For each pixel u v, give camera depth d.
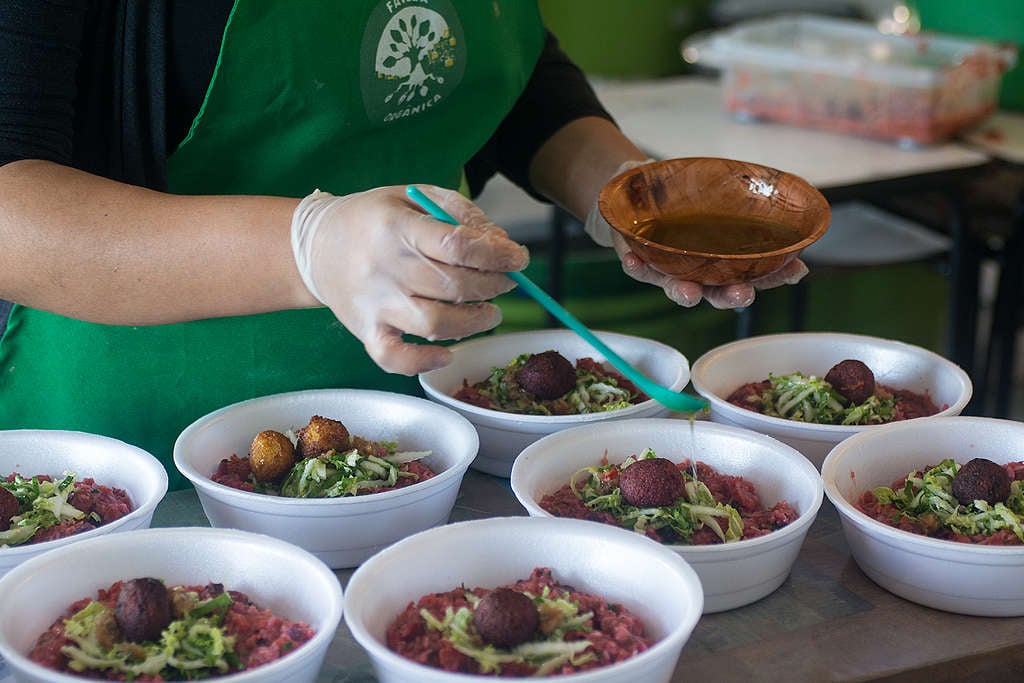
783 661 1.25
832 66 3.14
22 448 1.54
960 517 1.41
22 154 1.37
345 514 1.39
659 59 4.38
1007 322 3.08
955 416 1.64
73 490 1.46
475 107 1.76
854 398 1.75
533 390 1.74
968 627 1.32
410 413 1.64
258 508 1.40
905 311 3.88
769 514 1.45
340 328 1.73
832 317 3.80
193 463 1.52
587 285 3.44
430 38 1.62
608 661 1.17
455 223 1.28
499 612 1.17
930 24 3.98
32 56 1.35
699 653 1.26
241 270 1.34
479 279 1.26
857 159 2.98
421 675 1.07
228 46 1.47
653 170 1.60
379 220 1.25
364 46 1.56
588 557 1.29
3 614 1.18
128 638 1.18
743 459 1.54
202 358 1.67
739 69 3.32
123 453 1.51
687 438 1.57
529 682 1.06
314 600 1.23
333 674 1.24
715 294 1.49
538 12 1.85
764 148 3.07
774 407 1.77
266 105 1.54
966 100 3.10
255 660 1.17
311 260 1.30
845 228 3.53
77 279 1.35
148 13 1.47
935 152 3.05
